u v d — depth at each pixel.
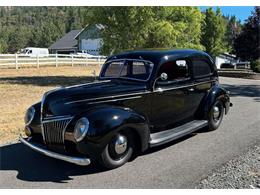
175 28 21.44
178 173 5.25
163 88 6.46
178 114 6.94
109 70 6.89
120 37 21.39
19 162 5.89
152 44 21.33
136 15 20.58
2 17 189.00
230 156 6.00
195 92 7.26
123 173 5.31
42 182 5.05
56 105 5.57
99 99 5.61
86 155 5.19
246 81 22.25
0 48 86.94
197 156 6.02
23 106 11.16
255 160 5.78
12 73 24.48
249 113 9.90
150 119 6.35
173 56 6.68
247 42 38.31
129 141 5.62
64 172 5.42
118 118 5.29
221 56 61.78
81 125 5.13
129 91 5.97
